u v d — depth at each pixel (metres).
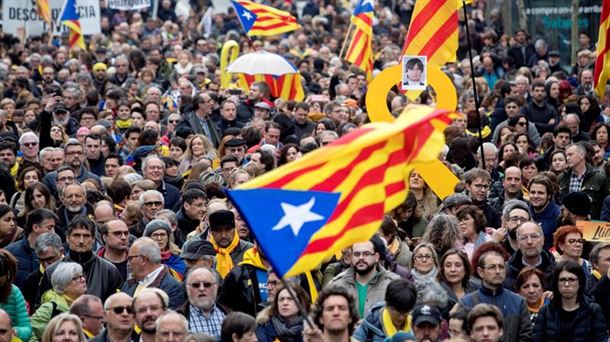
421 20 43.56
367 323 29.78
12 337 30.48
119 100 63.06
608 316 33.09
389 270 33.78
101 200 40.34
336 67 71.75
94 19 86.38
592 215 44.88
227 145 49.00
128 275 35.25
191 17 111.62
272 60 63.75
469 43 44.09
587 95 59.78
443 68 72.88
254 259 33.59
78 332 28.45
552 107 60.44
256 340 28.67
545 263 34.28
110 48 88.38
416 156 24.45
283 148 47.09
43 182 44.91
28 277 34.66
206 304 31.34
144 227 39.56
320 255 23.66
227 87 71.50
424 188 40.28
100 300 31.38
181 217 40.47
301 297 30.39
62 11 83.62
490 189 43.69
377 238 32.53
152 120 59.06
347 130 50.94
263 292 33.44
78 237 34.44
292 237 23.61
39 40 89.38
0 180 43.84
